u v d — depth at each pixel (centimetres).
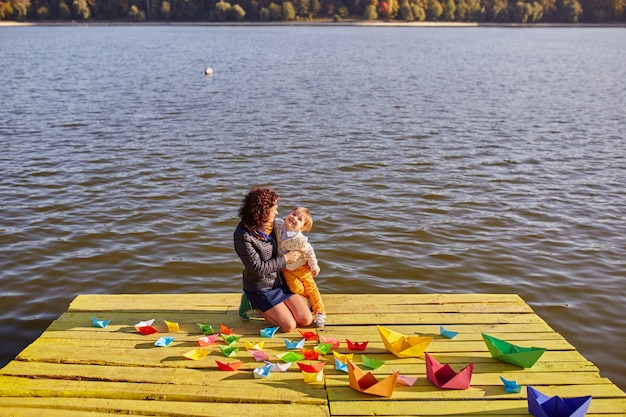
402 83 3034
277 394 464
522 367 508
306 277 579
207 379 483
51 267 837
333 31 9694
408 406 452
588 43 7344
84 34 8088
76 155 1448
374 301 629
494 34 9556
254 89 2714
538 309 752
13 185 1202
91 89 2622
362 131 1791
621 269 871
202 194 1169
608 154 1570
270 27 11025
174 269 842
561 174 1368
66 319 585
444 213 1090
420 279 826
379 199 1159
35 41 6366
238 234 547
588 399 430
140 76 3177
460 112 2180
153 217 1038
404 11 12675
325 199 1152
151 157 1440
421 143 1647
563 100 2544
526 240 972
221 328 561
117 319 587
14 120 1875
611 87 3042
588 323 721
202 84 2870
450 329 574
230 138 1666
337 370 498
